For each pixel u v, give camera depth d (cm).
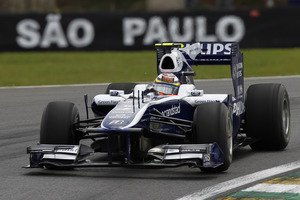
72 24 8381
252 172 2525
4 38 8350
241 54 3158
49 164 2475
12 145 3319
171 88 2727
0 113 4431
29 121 4088
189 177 2444
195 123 2480
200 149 2367
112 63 8188
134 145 2488
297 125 3738
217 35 8281
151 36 8400
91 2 14838
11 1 10888
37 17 8344
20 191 2281
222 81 5925
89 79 6681
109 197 2164
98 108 2803
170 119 2553
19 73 7450
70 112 2625
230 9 8288
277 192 2177
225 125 2461
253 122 2975
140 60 8400
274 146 3002
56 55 9106
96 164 2409
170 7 11194
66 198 2162
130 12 8412
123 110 2484
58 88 5756
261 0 14512
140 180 2403
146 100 2570
